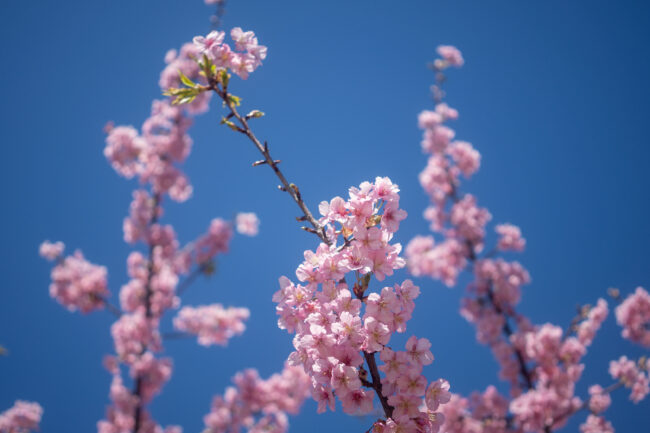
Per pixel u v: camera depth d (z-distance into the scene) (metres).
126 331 10.81
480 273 11.52
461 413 10.45
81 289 10.83
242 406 11.69
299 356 2.42
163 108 13.09
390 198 2.55
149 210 12.52
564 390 9.84
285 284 2.53
